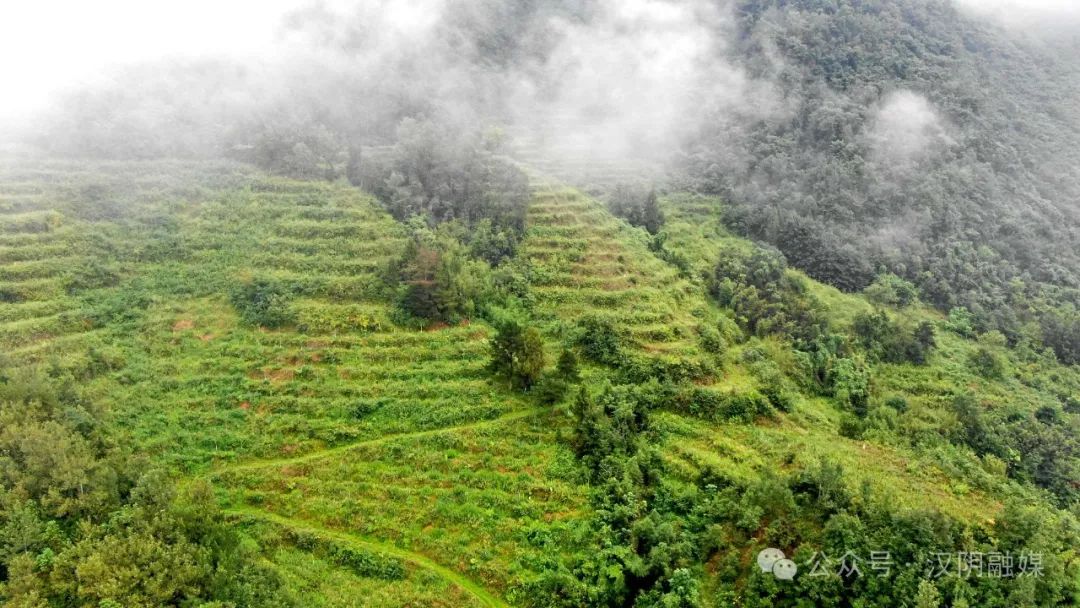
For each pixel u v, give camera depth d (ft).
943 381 221.87
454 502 145.89
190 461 153.17
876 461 165.07
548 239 235.81
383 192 246.27
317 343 185.26
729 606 121.19
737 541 131.75
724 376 191.72
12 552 103.60
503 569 131.44
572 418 167.43
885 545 116.67
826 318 236.43
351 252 217.15
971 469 163.84
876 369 222.89
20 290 186.91
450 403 171.53
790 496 129.18
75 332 182.91
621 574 126.93
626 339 196.54
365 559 132.87
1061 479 181.47
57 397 136.05
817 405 198.29
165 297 198.49
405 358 183.73
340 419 165.89
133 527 110.32
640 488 148.66
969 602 108.78
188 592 104.78
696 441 168.35
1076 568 119.75
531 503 145.28
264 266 211.61
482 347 188.55
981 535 121.49
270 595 114.21
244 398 169.48
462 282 202.28
